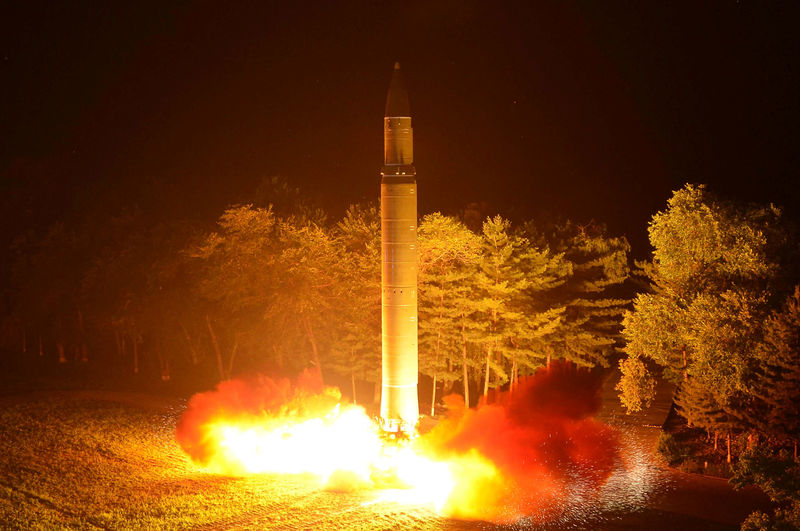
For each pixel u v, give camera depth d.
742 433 42.97
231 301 60.31
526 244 54.78
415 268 41.69
